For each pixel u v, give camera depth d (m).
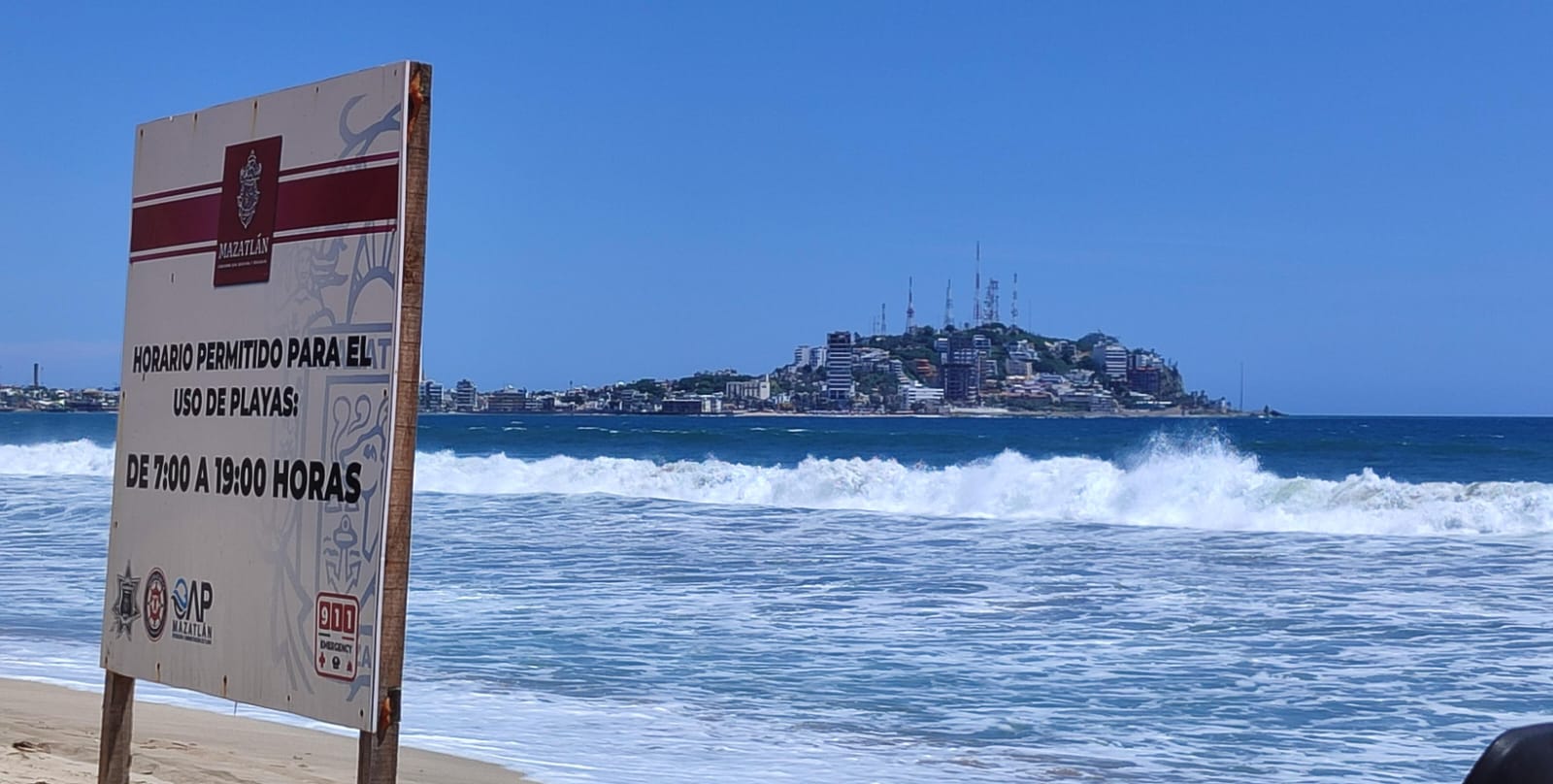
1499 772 2.24
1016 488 23.02
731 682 9.07
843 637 10.91
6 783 5.30
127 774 4.83
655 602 12.81
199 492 4.31
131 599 4.64
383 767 3.60
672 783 6.39
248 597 4.07
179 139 4.47
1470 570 15.48
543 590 13.65
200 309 4.34
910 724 7.87
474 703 8.33
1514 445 51.94
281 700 3.92
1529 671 9.49
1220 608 12.51
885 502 24.33
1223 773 6.84
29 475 31.78
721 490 26.56
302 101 3.91
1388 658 10.02
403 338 3.56
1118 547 17.97
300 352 3.89
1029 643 10.62
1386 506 20.50
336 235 3.77
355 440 3.69
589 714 8.05
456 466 29.05
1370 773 6.86
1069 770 6.83
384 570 3.57
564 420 136.38
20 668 9.18
